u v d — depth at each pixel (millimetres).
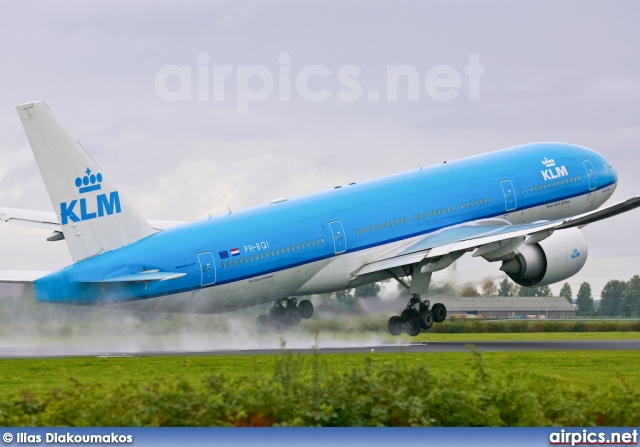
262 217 123250
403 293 143125
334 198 132000
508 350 116625
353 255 130875
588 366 90938
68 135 105688
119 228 110062
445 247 132875
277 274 123000
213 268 115750
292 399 55500
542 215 150000
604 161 159000
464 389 57062
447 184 141375
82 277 106688
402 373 57438
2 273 109125
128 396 56188
